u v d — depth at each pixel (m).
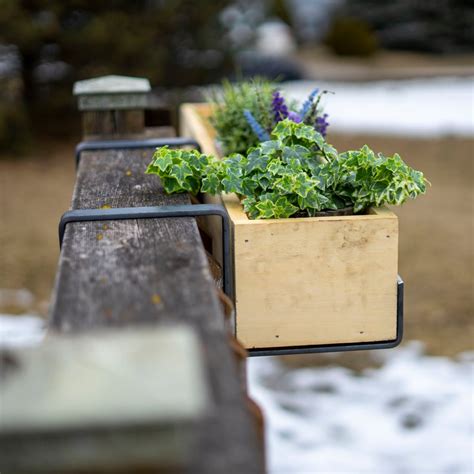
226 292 2.30
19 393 0.95
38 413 0.91
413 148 12.27
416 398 5.66
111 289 1.58
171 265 1.73
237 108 3.54
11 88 12.25
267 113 3.49
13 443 0.91
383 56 21.50
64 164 11.46
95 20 11.73
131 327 1.39
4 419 0.90
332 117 14.23
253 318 2.29
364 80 17.86
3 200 9.60
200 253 1.82
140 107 3.69
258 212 2.36
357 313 2.32
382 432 5.23
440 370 6.07
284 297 2.29
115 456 0.92
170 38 12.63
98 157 3.11
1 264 7.70
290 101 3.87
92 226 2.07
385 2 22.22
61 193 10.02
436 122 13.84
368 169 2.45
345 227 2.27
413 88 17.09
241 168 2.53
